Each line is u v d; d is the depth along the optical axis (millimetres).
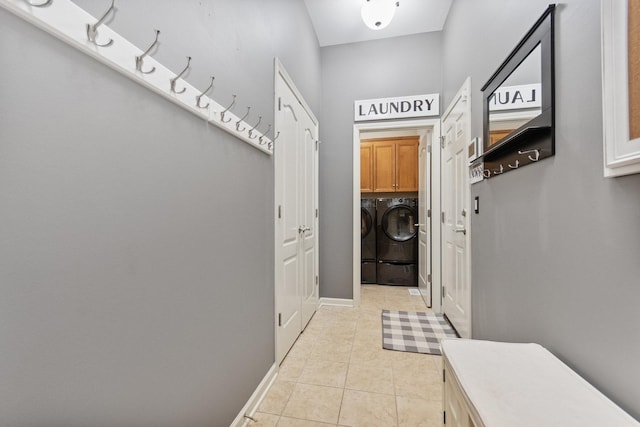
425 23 2822
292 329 2164
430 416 1445
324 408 1505
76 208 599
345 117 3129
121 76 702
